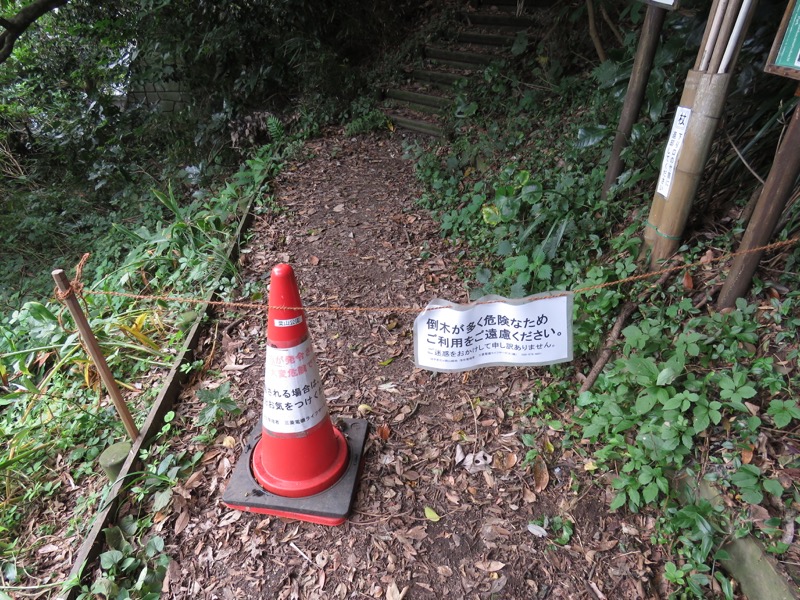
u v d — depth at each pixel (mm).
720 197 3047
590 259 3277
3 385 2906
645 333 2432
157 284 3863
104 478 2486
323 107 7180
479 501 2279
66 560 2160
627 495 2203
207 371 3047
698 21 2971
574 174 4172
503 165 4820
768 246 2223
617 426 2262
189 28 7238
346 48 8344
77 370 3096
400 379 2969
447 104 6613
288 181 5562
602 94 4723
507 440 2529
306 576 2039
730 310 2434
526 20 7039
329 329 3406
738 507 1886
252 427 2643
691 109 2434
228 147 7250
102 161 7438
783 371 2166
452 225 4273
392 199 5105
